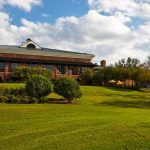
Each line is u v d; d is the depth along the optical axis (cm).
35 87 3123
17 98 3050
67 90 3241
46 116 2095
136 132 1515
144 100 4044
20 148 1384
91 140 1434
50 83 3195
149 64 6638
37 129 1653
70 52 6850
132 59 7012
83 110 2512
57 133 1555
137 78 5931
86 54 6894
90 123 1722
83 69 6638
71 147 1366
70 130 1595
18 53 6275
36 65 6194
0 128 1709
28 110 2373
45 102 3170
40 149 1358
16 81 5306
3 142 1473
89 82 6041
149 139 1437
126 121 1770
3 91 3262
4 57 6006
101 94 4456
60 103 3162
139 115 2264
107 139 1442
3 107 2503
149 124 1644
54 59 6606
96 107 2842
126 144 1388
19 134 1580
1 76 5747
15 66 5978
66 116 2097
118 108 2878
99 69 6631
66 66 6500
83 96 3959
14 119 1994
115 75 5994
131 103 3572
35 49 6512
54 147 1370
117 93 4712
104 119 1858
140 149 1345
